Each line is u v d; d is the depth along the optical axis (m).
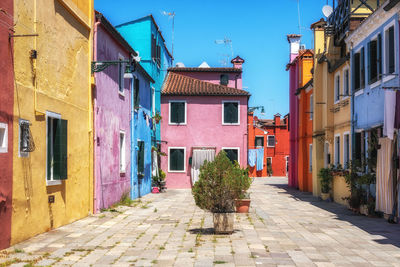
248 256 8.13
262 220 13.43
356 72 17.64
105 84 15.77
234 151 30.39
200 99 30.44
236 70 34.38
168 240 9.77
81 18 13.08
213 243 9.45
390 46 13.74
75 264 7.46
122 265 7.42
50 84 10.86
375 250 8.80
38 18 10.13
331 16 22.00
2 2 8.41
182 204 18.17
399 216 12.78
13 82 8.89
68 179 12.13
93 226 11.75
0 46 8.34
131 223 12.41
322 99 23.77
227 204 10.73
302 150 28.67
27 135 9.45
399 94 12.16
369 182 15.01
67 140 11.92
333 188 21.09
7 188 8.58
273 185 35.28
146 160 24.12
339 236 10.52
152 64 26.69
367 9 18.83
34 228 9.94
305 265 7.42
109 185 16.30
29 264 7.30
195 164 29.92
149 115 25.27
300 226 12.19
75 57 12.74
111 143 16.58
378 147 14.23
